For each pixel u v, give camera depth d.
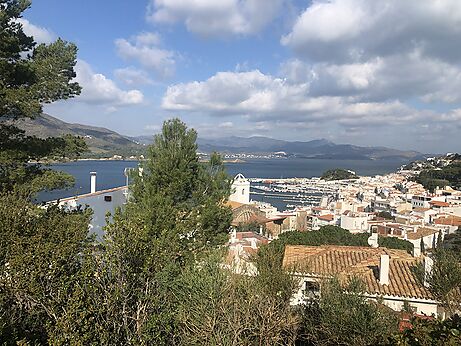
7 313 8.27
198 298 10.30
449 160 184.00
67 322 6.93
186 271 10.89
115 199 27.58
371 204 113.69
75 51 17.91
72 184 16.84
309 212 95.88
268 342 10.82
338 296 12.23
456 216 86.06
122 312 8.34
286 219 76.31
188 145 17.39
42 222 11.11
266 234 58.94
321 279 14.32
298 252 21.69
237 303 10.61
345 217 77.44
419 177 152.62
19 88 15.59
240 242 34.38
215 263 11.32
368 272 18.41
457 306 12.95
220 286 10.70
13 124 16.50
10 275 8.31
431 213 89.69
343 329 11.46
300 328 12.90
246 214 65.38
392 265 19.20
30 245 8.82
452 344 5.34
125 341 8.25
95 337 7.37
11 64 15.70
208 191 17.75
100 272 8.42
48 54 17.53
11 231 9.86
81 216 14.90
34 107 15.39
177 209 15.89
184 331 9.94
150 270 9.41
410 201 115.31
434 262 14.49
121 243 8.60
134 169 17.42
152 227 13.19
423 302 16.09
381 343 7.19
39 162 16.69
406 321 11.91
